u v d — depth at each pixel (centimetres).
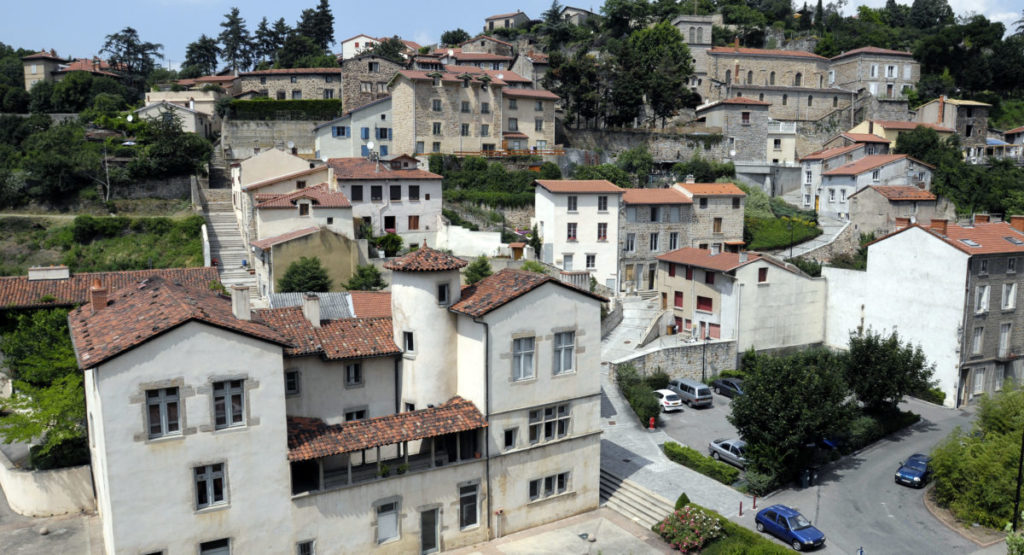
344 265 5850
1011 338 5506
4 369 4281
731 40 14275
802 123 11444
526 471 3434
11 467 3619
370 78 10062
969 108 11200
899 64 12500
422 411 3228
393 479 3073
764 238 8044
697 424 4728
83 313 3325
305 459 2853
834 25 15825
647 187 9006
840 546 3319
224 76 12544
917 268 5497
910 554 3269
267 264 5731
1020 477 3384
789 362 3941
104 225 7069
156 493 2616
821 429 3822
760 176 9850
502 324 3256
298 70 10694
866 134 10281
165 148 8169
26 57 12131
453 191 7712
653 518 3541
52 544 3144
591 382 3600
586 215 7000
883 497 3847
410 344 3406
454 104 8906
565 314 3462
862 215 8138
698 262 6200
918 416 4928
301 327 3338
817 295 6141
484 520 3328
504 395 3309
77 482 3469
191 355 2634
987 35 12781
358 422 3091
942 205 9044
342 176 6556
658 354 5375
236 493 2759
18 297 4584
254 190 6706
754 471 3859
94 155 7994
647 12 14188
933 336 5416
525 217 7788
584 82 10025
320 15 14838
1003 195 9119
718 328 6025
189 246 6938
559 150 9325
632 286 7312
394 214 6838
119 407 2528
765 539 3183
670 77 10338
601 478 3972
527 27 16250
